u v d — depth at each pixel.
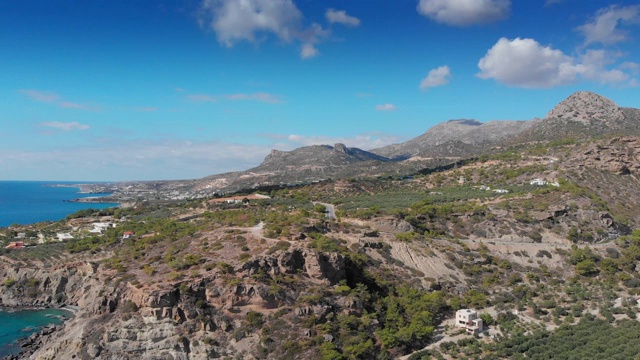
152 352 103.25
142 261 134.38
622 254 159.00
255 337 102.62
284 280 114.06
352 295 115.06
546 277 148.25
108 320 110.62
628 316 118.56
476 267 151.12
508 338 107.81
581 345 101.06
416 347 108.25
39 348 121.62
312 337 102.88
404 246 155.88
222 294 108.75
